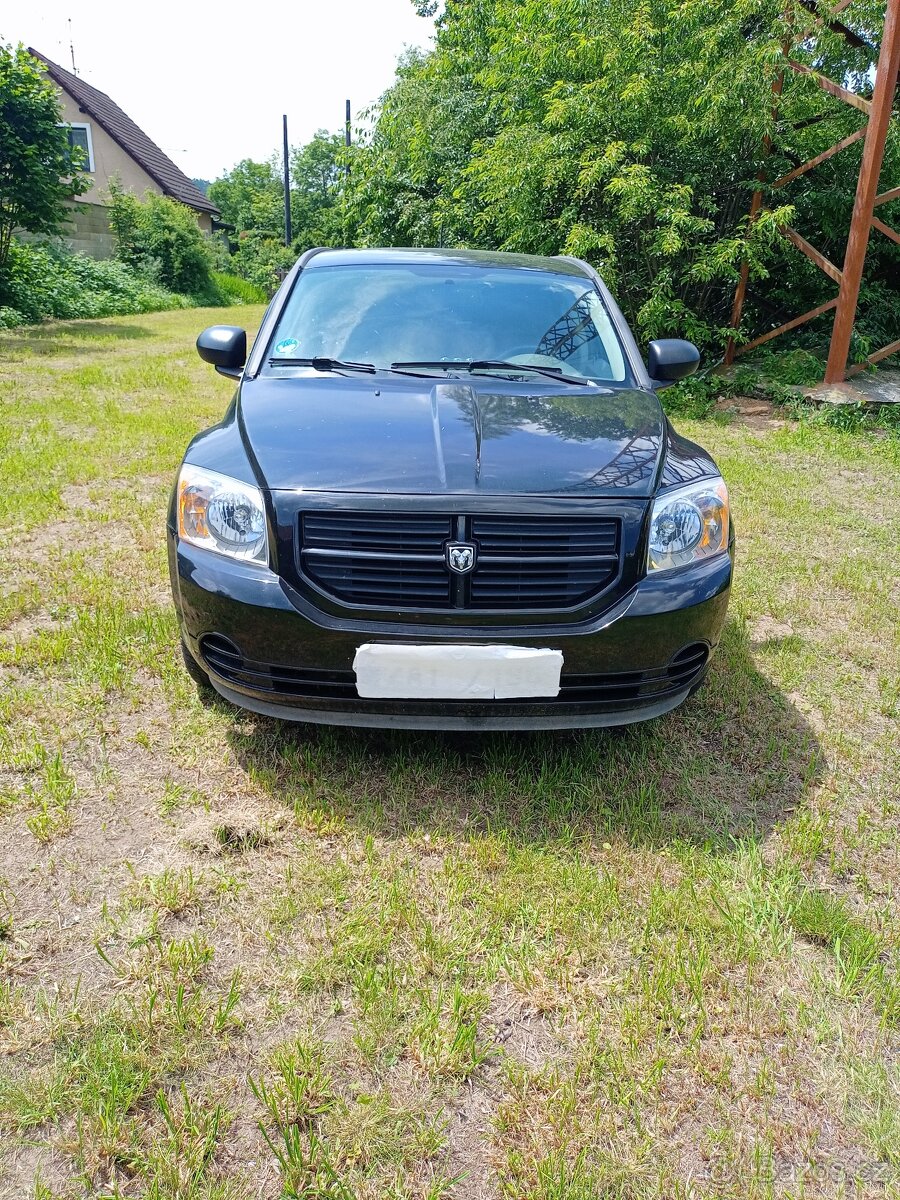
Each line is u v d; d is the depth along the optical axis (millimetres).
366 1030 1820
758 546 5117
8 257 15422
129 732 2873
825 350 10445
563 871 2305
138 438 6719
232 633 2443
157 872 2250
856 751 3039
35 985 1883
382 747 2871
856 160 9828
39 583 4027
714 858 2434
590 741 2996
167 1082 1688
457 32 15117
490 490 2406
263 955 2004
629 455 2670
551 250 10188
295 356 3357
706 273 9320
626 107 9188
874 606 4312
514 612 2393
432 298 3641
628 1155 1604
